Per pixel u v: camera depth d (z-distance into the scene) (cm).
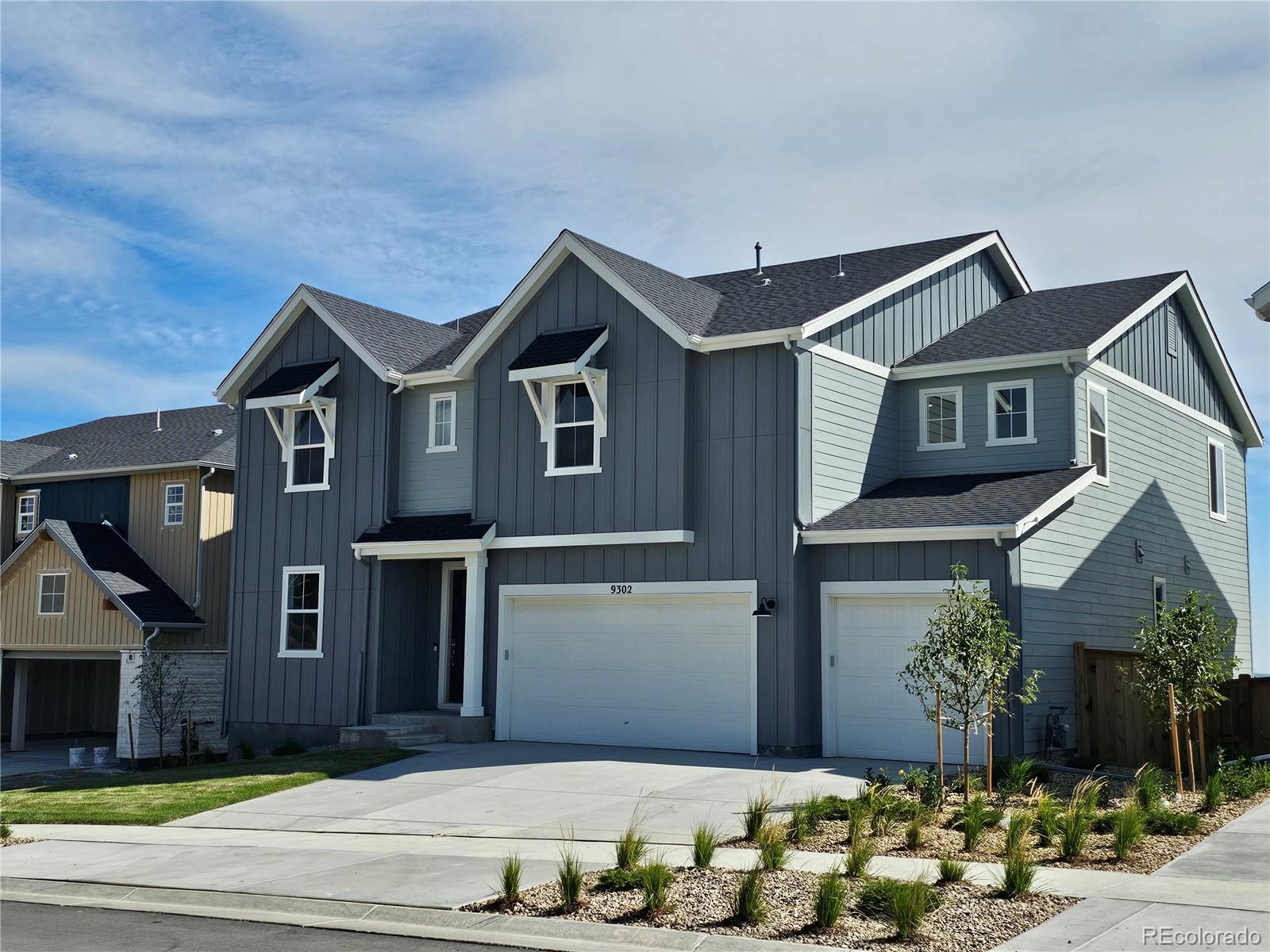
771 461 2052
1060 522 2066
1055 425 2189
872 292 2219
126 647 2830
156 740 2766
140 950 970
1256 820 1408
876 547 2005
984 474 2234
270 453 2670
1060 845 1244
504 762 1994
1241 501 3028
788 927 973
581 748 2158
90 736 3584
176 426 3456
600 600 2236
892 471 2314
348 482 2555
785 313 2147
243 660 2636
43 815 1712
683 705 2128
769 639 2028
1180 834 1322
